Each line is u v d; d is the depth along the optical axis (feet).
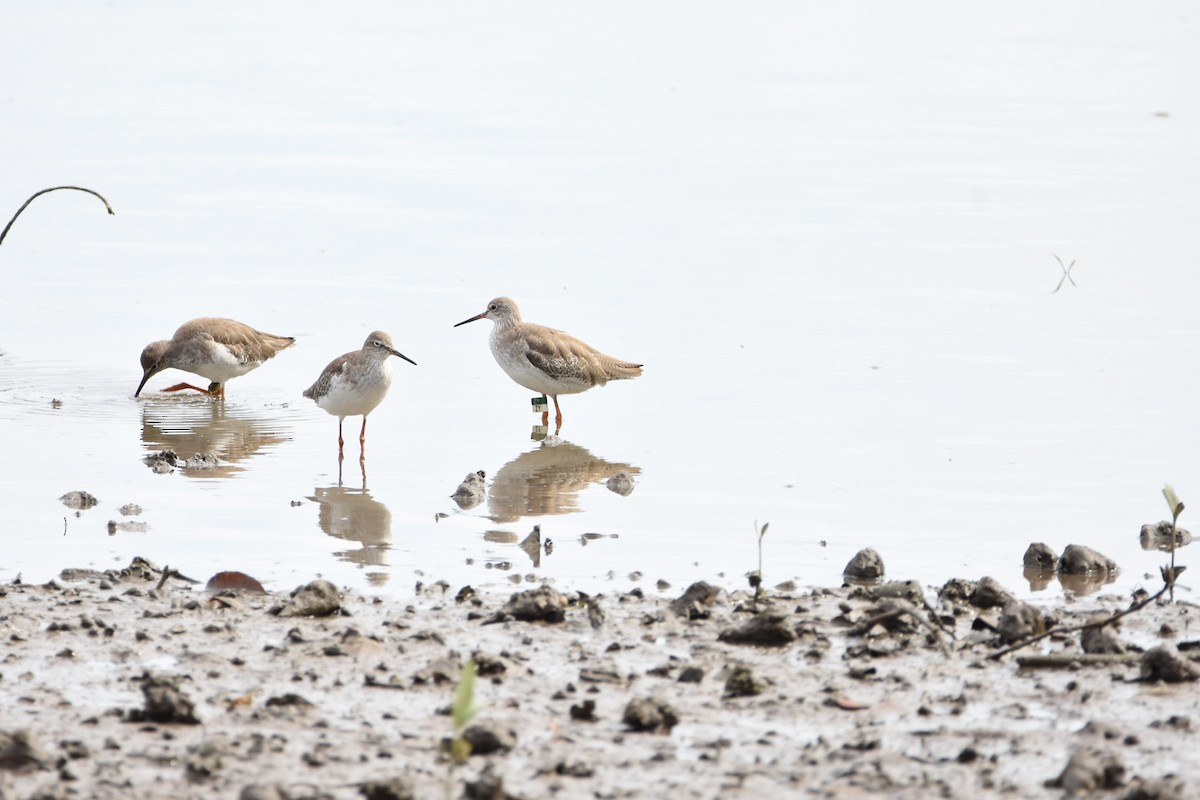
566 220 89.10
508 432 57.16
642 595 37.35
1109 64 141.18
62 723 27.73
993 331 68.33
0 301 73.20
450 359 66.69
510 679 30.60
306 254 81.82
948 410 57.67
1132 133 112.57
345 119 117.50
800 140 111.75
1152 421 55.98
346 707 28.86
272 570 40.06
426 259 80.94
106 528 43.88
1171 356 64.44
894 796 24.72
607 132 114.11
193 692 29.53
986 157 105.50
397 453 54.19
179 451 53.83
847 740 27.50
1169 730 27.84
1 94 123.03
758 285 76.13
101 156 103.40
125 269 78.74
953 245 83.25
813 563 41.24
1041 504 46.96
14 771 25.11
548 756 26.37
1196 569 40.75
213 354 61.36
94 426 57.21
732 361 64.64
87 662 31.37
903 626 34.14
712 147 109.40
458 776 25.44
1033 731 27.94
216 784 24.86
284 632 33.63
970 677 31.09
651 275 78.02
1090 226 86.74
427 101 124.57
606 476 50.88
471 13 169.78
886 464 51.42
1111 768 25.21
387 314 71.97
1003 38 155.53
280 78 133.08
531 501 47.91
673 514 46.32
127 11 166.91
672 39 155.63
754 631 33.22
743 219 89.25
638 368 61.16
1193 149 107.14
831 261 80.48
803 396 59.88
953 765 26.05
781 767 25.94
